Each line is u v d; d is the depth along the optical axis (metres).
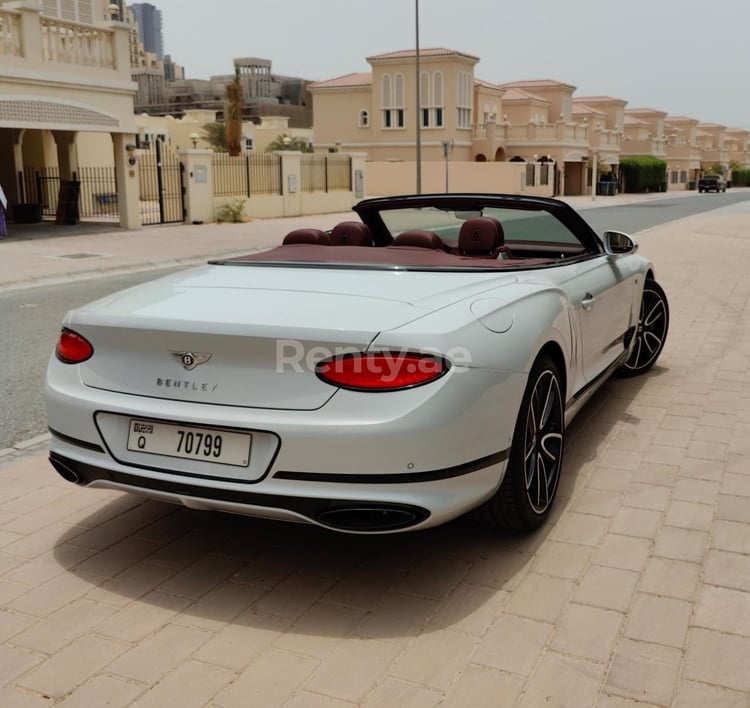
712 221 25.31
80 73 19.34
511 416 3.01
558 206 4.36
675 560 3.17
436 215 4.76
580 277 4.14
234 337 2.74
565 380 3.66
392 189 45.69
